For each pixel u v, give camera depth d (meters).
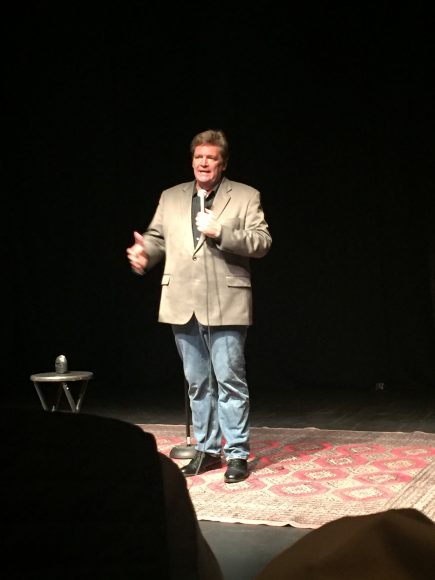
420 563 0.64
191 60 6.48
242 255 3.55
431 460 3.82
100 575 0.68
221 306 3.54
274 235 6.40
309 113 6.24
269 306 6.46
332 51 6.14
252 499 3.25
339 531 0.68
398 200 6.10
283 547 2.71
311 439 4.44
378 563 0.64
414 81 5.95
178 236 3.64
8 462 0.69
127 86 6.66
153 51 6.57
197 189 3.67
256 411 5.51
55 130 6.86
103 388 6.71
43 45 6.81
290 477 3.58
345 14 6.08
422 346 6.14
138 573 0.69
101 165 6.78
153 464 0.72
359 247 6.23
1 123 6.92
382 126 6.07
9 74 6.88
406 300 6.15
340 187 6.23
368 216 6.19
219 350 3.57
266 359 6.49
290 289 6.41
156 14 6.53
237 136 6.38
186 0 6.45
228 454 3.60
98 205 6.82
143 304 6.77
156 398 6.22
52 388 6.68
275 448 4.21
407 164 6.05
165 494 0.81
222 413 3.60
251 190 3.66
